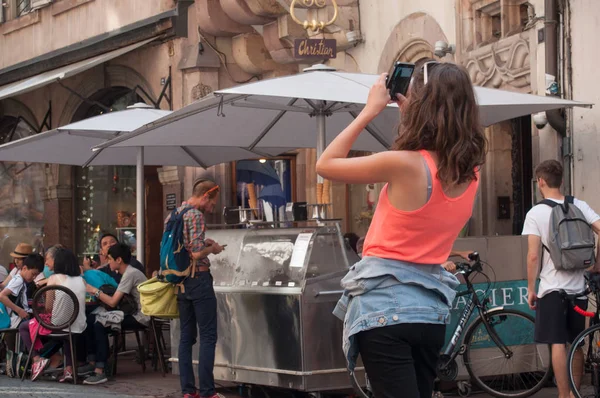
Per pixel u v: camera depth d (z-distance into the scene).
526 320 8.01
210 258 8.62
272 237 8.10
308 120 9.89
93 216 19.05
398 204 3.38
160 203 17.86
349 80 7.87
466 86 3.35
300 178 15.34
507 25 10.77
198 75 15.31
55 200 19.44
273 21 14.20
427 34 12.16
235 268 8.33
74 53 18.17
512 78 10.55
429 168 3.33
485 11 11.29
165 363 10.82
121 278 10.74
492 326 7.95
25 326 10.30
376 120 9.53
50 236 19.61
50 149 12.54
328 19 13.45
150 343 11.24
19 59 20.52
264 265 8.05
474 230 11.56
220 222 15.17
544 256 7.25
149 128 9.27
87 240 19.20
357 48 13.73
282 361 7.79
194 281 7.96
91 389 9.38
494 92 8.16
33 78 18.88
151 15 16.39
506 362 7.97
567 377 7.18
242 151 12.56
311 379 7.62
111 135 11.93
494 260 8.12
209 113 9.41
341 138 3.48
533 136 10.10
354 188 14.69
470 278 8.04
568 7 9.55
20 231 21.17
